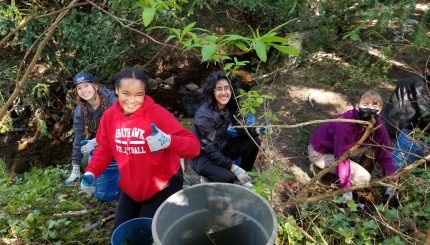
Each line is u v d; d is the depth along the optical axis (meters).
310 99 5.34
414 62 5.76
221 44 1.35
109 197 3.02
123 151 2.26
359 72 5.64
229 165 3.15
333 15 4.83
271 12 5.33
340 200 2.73
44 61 6.06
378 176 3.79
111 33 5.22
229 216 1.95
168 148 2.19
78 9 5.59
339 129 3.18
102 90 3.21
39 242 2.74
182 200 1.86
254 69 6.53
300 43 5.37
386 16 3.80
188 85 7.49
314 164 3.60
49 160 6.02
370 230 2.60
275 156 3.10
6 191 3.55
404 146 3.38
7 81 6.04
